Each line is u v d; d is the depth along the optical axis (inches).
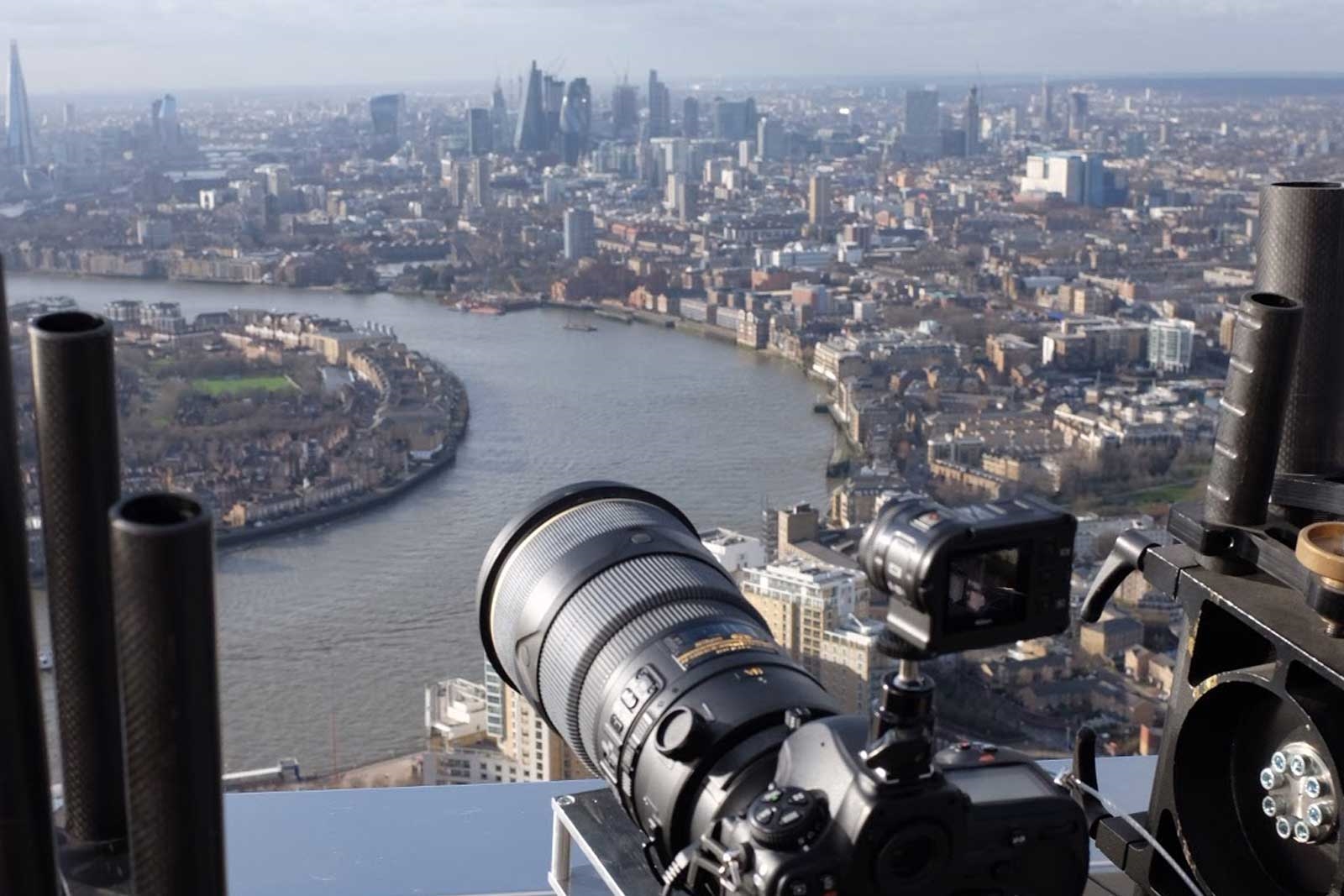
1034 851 62.2
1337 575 70.8
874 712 59.8
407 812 113.7
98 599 58.0
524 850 108.3
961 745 66.1
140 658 47.2
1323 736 73.2
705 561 84.3
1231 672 78.9
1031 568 58.1
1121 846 88.2
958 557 56.6
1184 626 83.6
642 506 88.7
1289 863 82.4
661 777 72.1
